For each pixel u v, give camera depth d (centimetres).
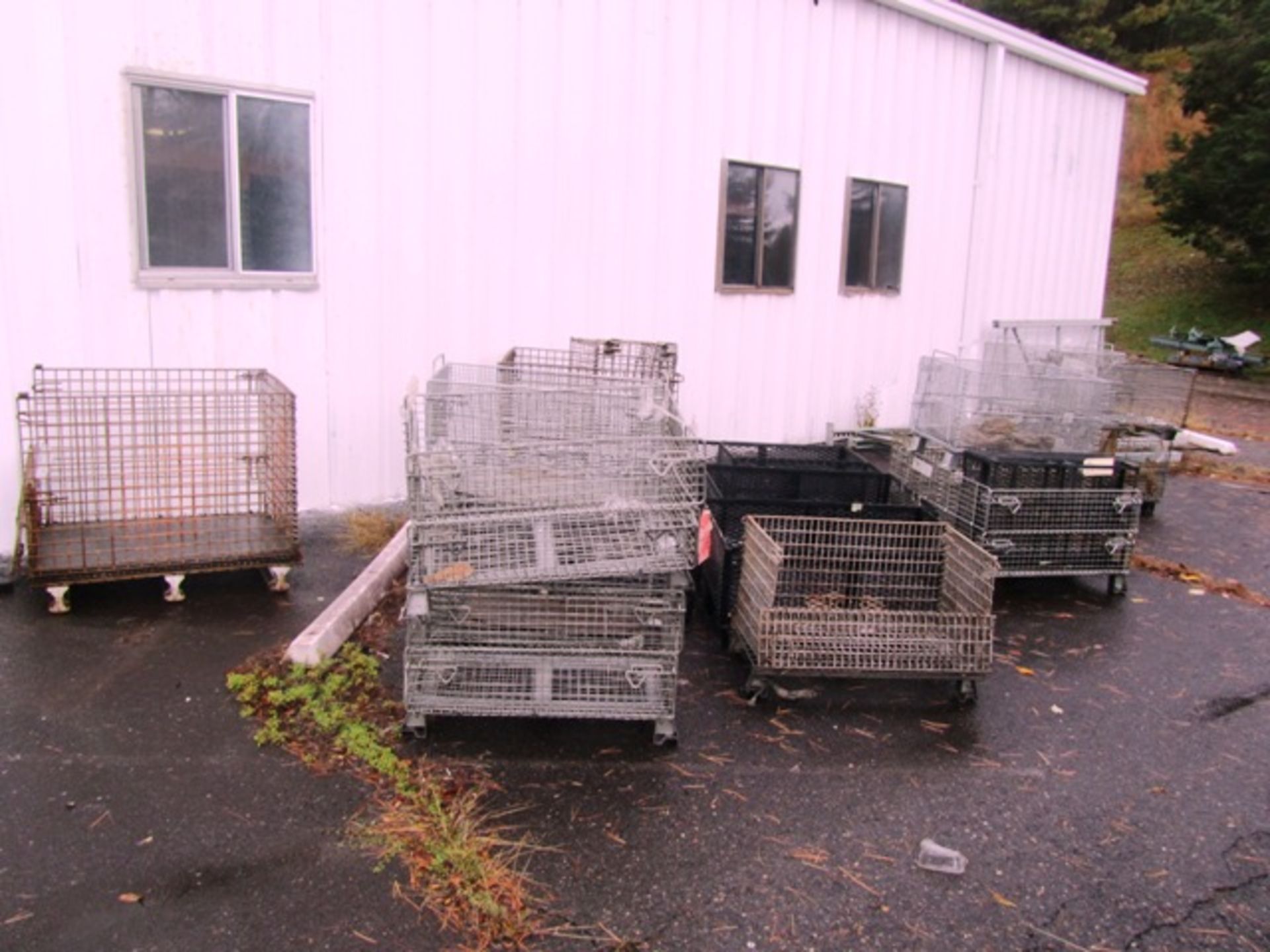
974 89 988
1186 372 949
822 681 454
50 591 471
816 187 870
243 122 571
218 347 582
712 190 793
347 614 460
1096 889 312
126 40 528
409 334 653
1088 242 1188
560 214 706
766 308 855
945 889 308
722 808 346
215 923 275
